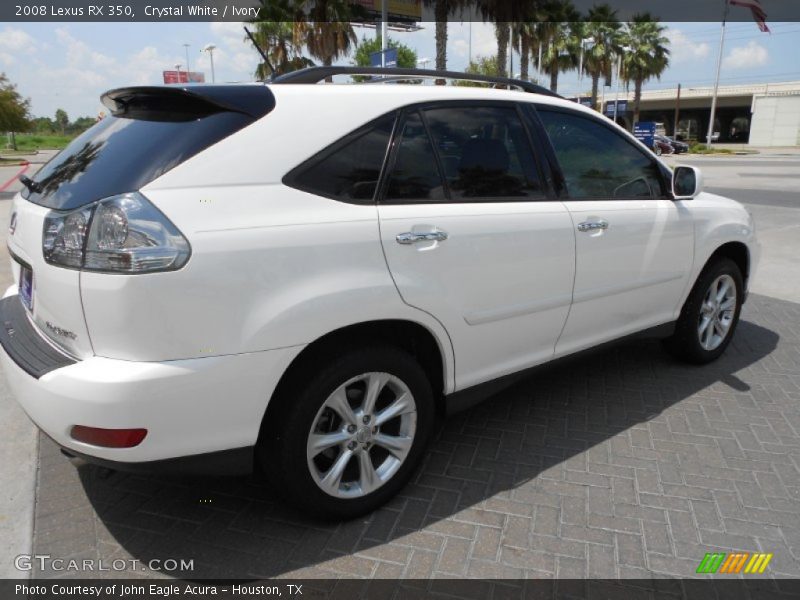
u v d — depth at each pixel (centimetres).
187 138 217
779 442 331
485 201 286
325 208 234
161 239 200
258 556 244
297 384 237
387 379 259
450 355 279
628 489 288
